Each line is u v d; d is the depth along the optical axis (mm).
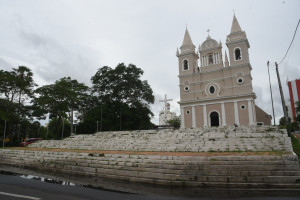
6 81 33750
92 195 8469
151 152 15883
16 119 36312
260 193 8523
